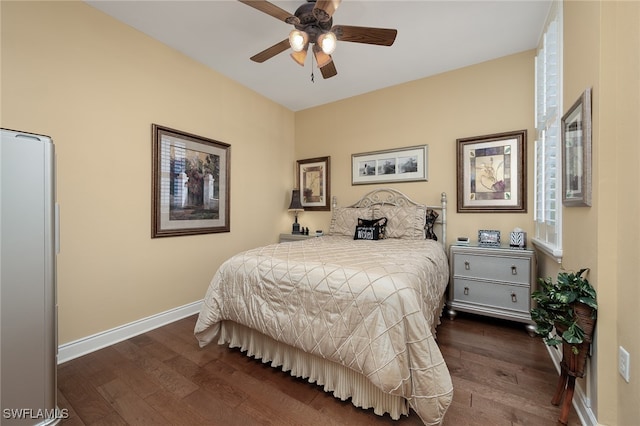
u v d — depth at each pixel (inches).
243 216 134.2
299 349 64.6
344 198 151.3
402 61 112.5
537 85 98.5
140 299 93.1
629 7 43.7
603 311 47.7
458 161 117.4
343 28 72.0
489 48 103.6
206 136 115.6
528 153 104.4
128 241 89.7
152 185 96.2
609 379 47.1
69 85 76.2
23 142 37.7
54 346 40.5
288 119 165.5
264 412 55.2
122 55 88.0
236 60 111.7
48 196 39.9
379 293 52.2
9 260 36.3
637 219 41.6
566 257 66.3
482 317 106.7
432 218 121.7
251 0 61.9
